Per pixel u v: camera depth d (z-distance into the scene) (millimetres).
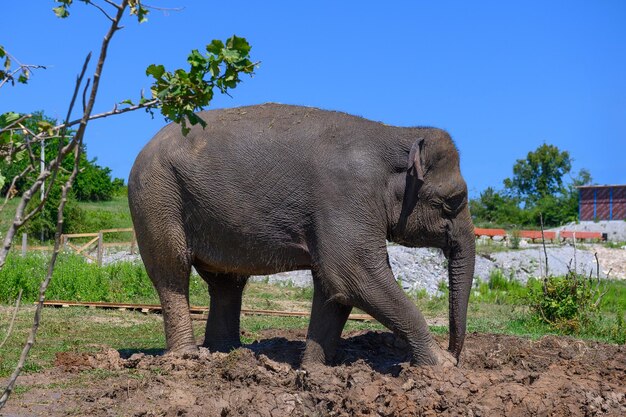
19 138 4184
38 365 8586
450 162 8172
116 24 3523
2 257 3398
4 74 4066
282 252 8094
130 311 15734
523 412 6770
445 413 6617
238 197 8055
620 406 7148
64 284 18312
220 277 9352
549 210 57469
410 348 7844
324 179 7844
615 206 53688
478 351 9477
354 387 6910
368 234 7785
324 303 8125
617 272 30219
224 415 6547
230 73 4559
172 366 8102
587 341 11062
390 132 8109
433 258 26641
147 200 8398
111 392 7023
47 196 3521
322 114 8234
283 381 7480
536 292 15430
